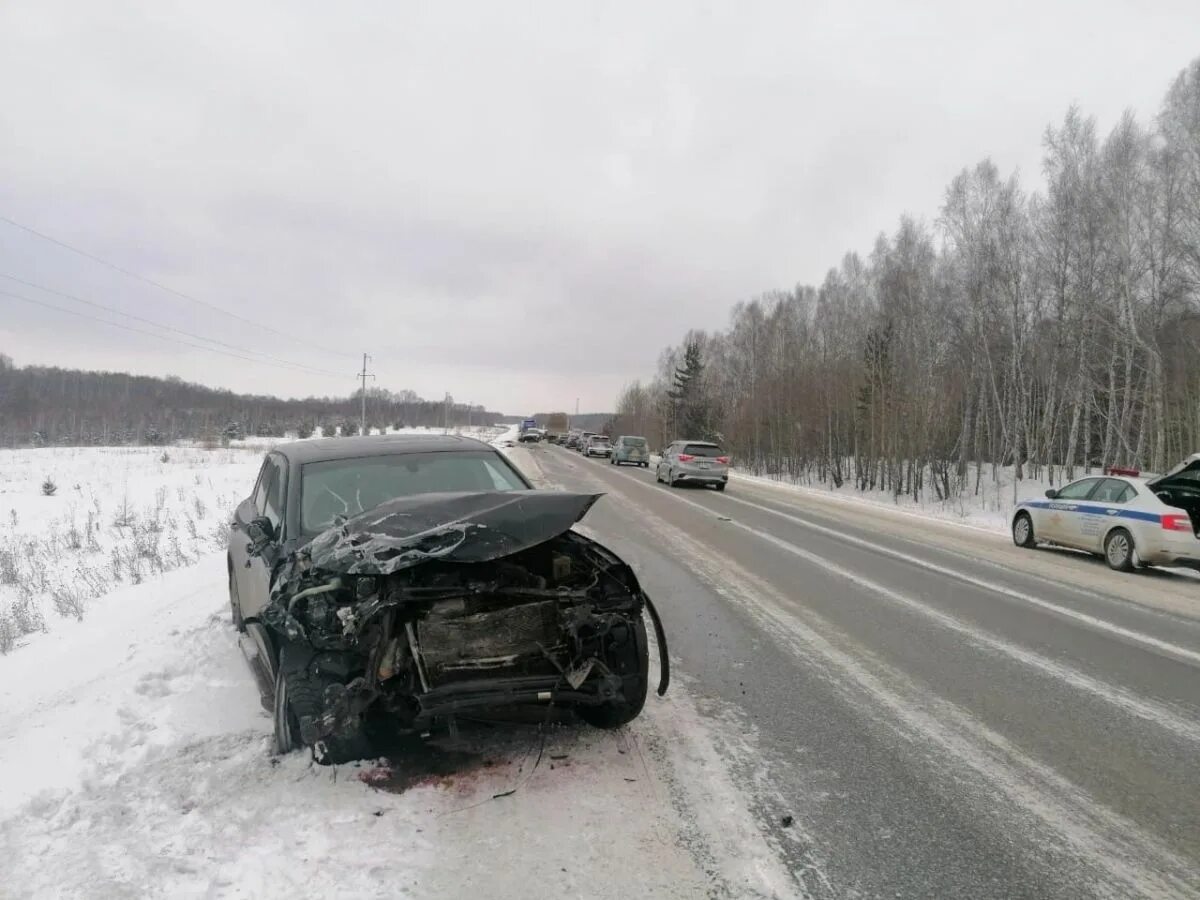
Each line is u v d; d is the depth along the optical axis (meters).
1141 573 10.84
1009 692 5.03
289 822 3.09
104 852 2.86
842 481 43.00
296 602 3.56
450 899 2.62
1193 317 28.06
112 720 4.27
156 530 14.05
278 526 4.63
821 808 3.36
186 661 5.31
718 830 3.14
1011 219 33.66
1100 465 36.88
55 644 6.90
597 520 14.93
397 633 3.47
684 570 9.61
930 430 34.19
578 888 2.70
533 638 3.67
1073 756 3.99
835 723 4.39
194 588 8.44
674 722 4.34
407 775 3.56
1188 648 6.35
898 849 3.02
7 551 12.72
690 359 75.25
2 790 3.51
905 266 41.41
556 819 3.19
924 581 9.20
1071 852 3.03
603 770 3.67
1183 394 28.92
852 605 7.68
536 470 28.47
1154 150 28.52
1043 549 13.07
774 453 49.56
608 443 53.78
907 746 4.08
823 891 2.72
